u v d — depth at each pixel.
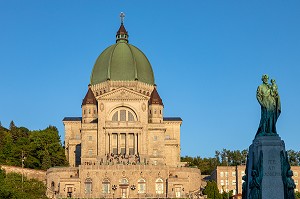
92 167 156.50
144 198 148.62
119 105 181.00
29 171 168.75
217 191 152.88
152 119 193.50
